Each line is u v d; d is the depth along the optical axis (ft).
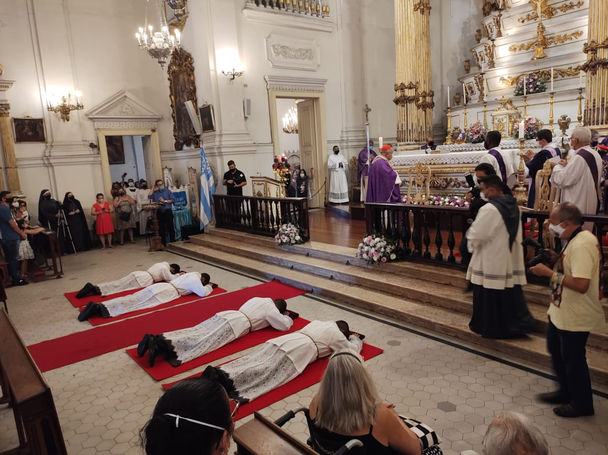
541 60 35.24
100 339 17.53
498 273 13.50
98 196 35.81
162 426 3.98
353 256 22.75
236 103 35.63
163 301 21.45
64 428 11.70
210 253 30.53
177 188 38.04
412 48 39.63
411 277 19.84
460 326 15.46
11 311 21.65
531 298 15.75
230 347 15.76
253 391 12.46
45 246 31.50
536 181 19.17
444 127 46.21
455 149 35.99
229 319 16.19
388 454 6.46
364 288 20.45
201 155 34.45
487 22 39.04
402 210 20.45
